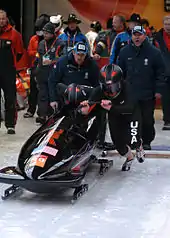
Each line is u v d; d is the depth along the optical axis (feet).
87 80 38.63
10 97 53.47
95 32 65.98
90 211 30.22
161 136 54.44
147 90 44.27
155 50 43.91
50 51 55.72
